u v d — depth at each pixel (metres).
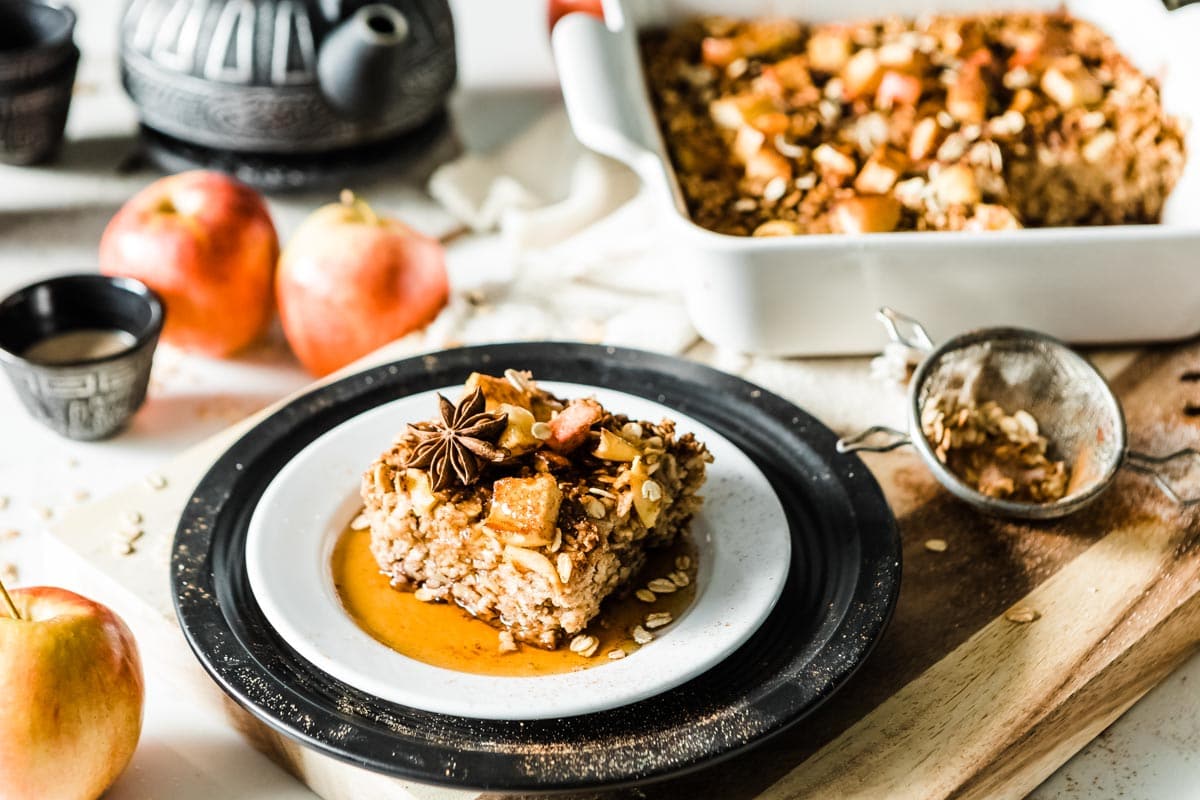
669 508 0.73
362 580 0.73
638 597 0.72
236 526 0.74
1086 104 0.88
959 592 0.75
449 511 0.70
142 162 1.05
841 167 0.85
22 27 1.02
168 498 0.78
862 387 0.84
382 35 0.92
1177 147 0.87
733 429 0.79
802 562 0.73
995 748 0.69
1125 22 0.92
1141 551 0.77
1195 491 0.79
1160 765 0.73
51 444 0.87
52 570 0.77
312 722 0.66
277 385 0.92
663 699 0.68
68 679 0.66
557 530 0.69
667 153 0.89
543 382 0.80
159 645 0.74
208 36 0.95
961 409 0.81
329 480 0.75
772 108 0.88
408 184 1.04
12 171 1.04
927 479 0.80
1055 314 0.83
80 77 1.13
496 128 1.10
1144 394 0.84
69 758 0.67
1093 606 0.74
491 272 0.96
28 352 0.88
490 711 0.66
